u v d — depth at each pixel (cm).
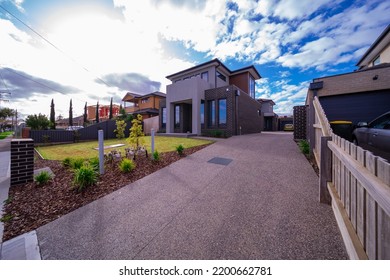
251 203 283
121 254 186
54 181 416
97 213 272
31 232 228
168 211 271
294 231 207
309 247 181
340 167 217
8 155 848
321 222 221
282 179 378
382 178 112
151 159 583
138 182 398
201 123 1369
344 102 669
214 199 305
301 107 914
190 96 1332
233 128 1245
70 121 3597
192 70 1612
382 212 116
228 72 1703
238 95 1298
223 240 199
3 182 413
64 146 1117
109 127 1625
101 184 388
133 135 641
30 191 361
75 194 342
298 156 558
